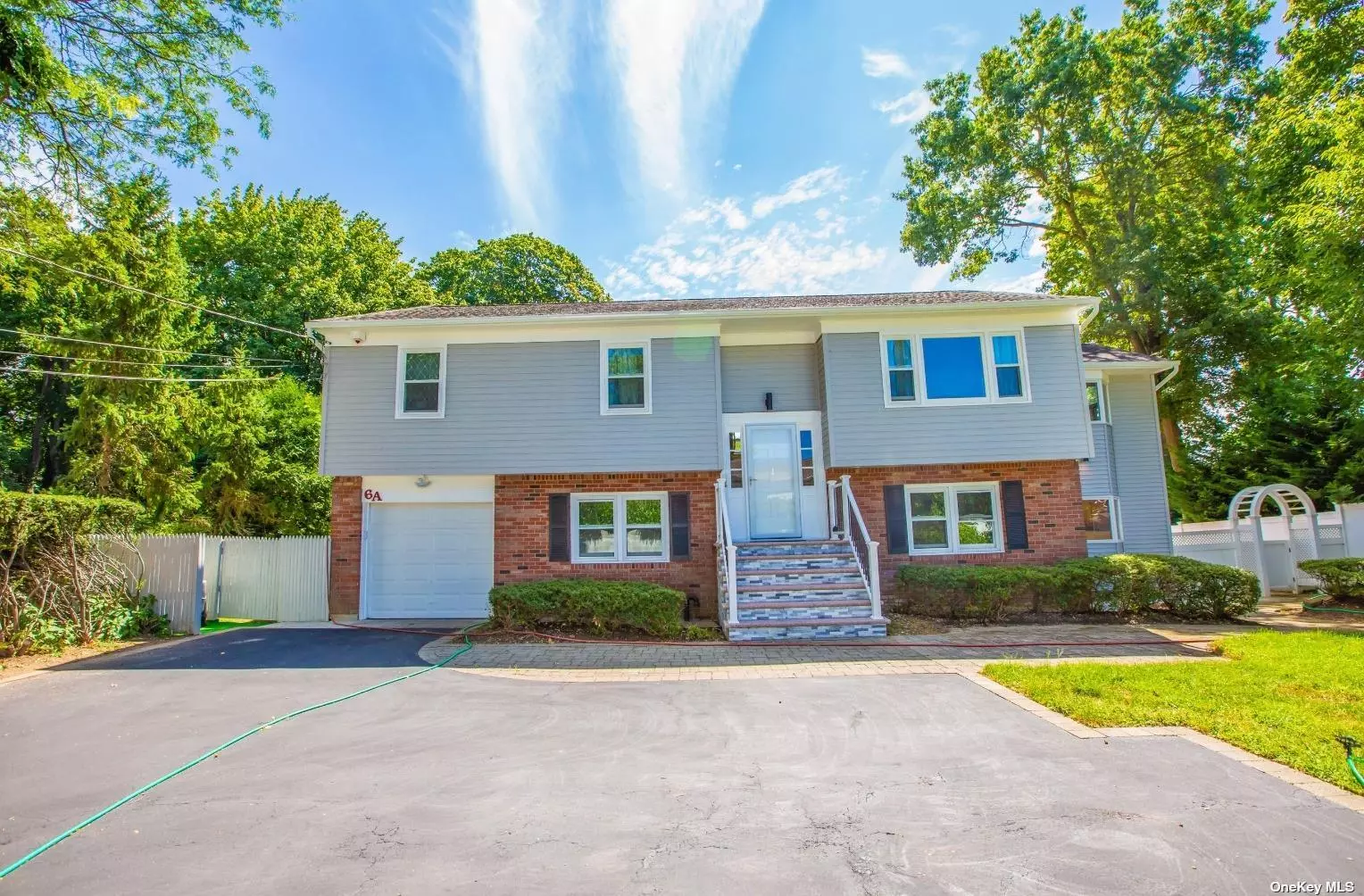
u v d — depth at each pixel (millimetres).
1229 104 23422
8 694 7773
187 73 12742
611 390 14023
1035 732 5891
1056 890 3326
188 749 5793
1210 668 7875
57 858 3820
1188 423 28297
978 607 12289
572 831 4113
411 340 14141
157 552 12562
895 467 14109
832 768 5125
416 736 6125
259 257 28828
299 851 3873
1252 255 22812
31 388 26031
